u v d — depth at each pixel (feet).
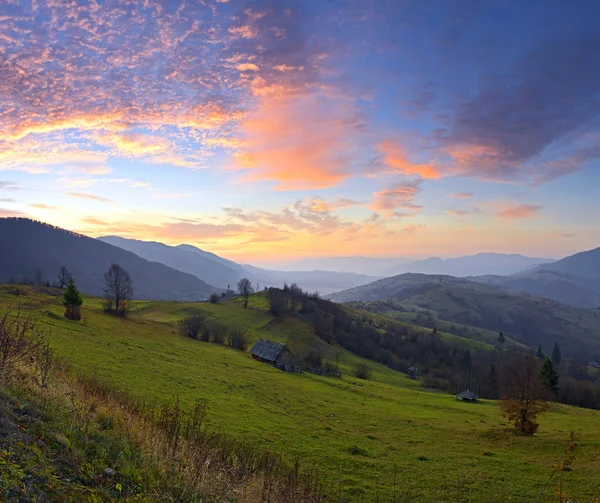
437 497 70.44
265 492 36.06
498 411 213.05
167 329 304.09
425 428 137.08
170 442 39.42
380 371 384.68
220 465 39.65
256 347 285.02
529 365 194.08
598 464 95.45
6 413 30.42
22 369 41.24
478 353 485.15
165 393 104.17
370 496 65.92
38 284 456.86
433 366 440.04
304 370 283.18
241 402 120.67
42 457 26.25
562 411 201.87
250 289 512.22
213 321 359.46
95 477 26.78
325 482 67.56
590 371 504.02
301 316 481.46
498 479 82.99
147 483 28.89
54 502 22.35
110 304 295.89
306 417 124.98
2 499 20.83
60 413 34.99
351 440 105.19
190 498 29.40
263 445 81.71
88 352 128.47
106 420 37.73
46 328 144.77
